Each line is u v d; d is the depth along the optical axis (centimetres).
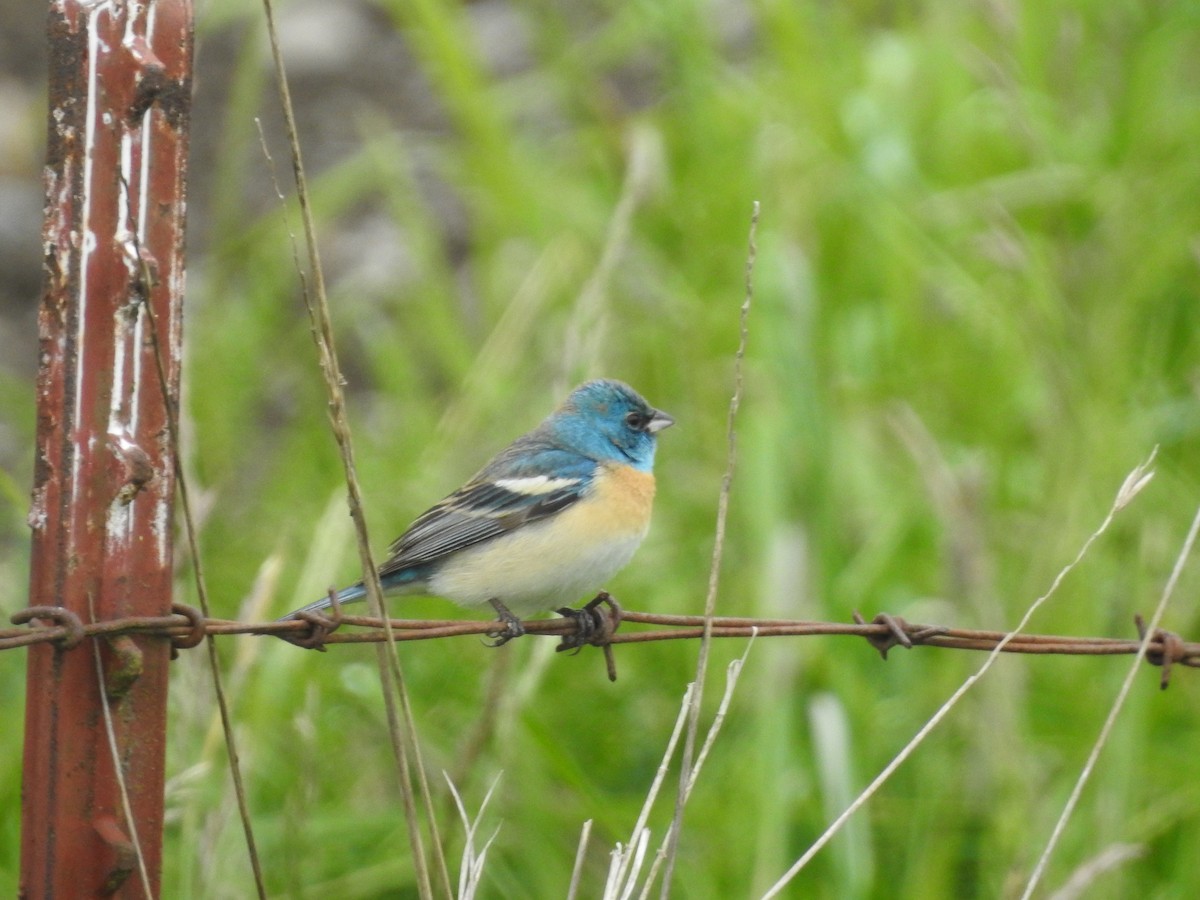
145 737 605
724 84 1509
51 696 592
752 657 1093
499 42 2214
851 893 920
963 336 1343
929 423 1278
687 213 1452
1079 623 1085
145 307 581
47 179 586
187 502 601
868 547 1155
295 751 1005
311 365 1548
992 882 930
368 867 1005
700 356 1343
